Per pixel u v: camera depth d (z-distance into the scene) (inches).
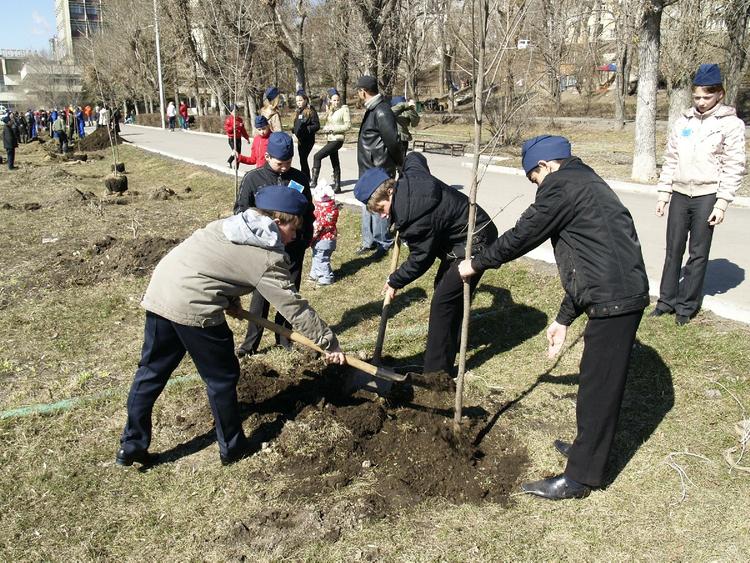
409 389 175.5
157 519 132.6
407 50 919.7
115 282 282.7
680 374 174.4
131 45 1696.6
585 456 131.3
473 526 127.6
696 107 191.0
